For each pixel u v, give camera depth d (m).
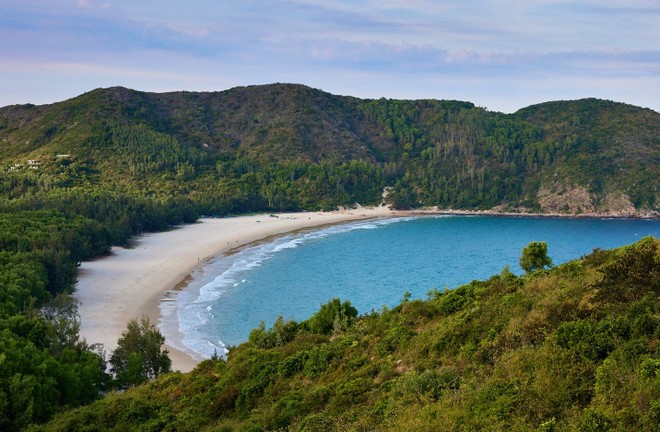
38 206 144.75
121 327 79.31
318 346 41.34
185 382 41.44
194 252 141.38
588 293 28.42
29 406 39.06
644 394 19.08
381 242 165.00
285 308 92.44
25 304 69.56
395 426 23.92
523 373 24.11
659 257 26.97
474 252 147.75
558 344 24.66
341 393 30.72
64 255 95.50
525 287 34.81
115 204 164.25
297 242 163.88
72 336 57.06
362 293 102.75
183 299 96.94
